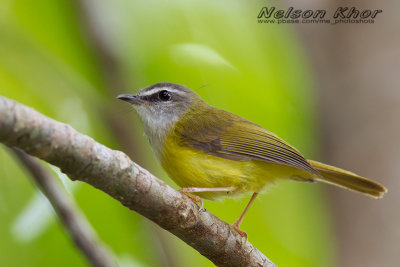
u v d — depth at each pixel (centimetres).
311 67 1230
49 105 1092
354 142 1170
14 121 528
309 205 1308
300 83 1256
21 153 793
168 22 1127
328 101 1206
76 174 593
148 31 1116
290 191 1312
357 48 1187
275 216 1288
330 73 1207
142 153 1118
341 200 1192
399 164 1138
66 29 1104
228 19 1171
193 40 1159
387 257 1115
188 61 1140
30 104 1085
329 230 1227
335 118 1195
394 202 1134
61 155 568
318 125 1226
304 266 1262
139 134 1220
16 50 1073
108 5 1101
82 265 1052
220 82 1188
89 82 1124
